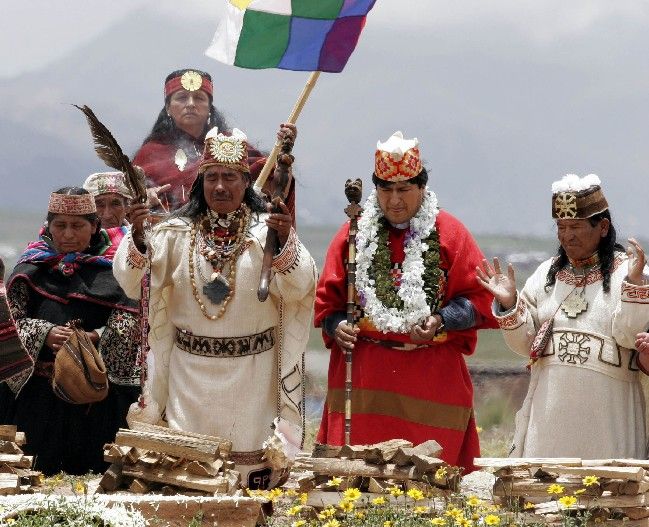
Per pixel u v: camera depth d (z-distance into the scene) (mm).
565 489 25453
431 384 29109
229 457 27656
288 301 28094
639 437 27562
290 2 30203
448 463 28938
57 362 30016
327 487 26016
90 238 32281
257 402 27891
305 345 28141
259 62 30266
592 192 27344
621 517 25172
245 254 27812
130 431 26062
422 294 28781
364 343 29359
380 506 25312
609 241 27672
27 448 31375
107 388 30312
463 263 29172
